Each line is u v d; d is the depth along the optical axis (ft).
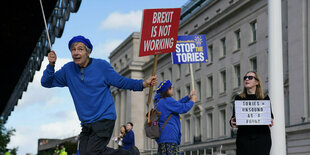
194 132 169.78
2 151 157.79
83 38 15.84
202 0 178.70
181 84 183.32
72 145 270.67
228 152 139.64
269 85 32.12
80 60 15.69
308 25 109.60
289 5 116.26
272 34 32.53
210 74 160.35
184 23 182.80
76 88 15.88
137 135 232.53
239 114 23.26
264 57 127.95
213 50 158.40
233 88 143.84
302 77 110.22
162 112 25.09
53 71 16.51
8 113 105.40
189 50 32.55
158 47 19.80
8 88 78.64
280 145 30.81
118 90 261.65
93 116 15.61
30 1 46.57
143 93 237.86
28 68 75.72
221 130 150.92
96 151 15.33
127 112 240.53
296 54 112.78
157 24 19.70
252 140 23.09
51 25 53.42
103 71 15.87
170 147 24.70
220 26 153.99
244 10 139.23
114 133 258.57
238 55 141.90
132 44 241.76
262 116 23.32
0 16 50.08
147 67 225.15
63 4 50.62
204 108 163.12
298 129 107.76
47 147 398.83
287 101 116.98
